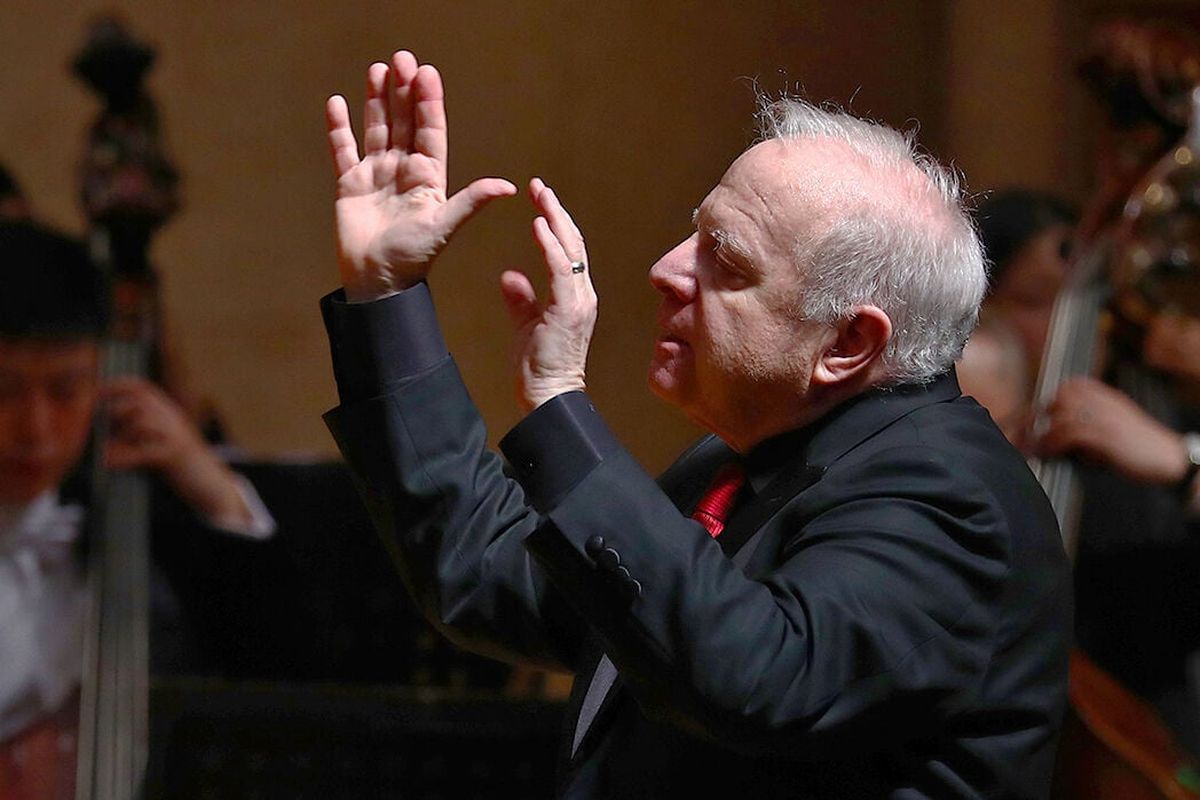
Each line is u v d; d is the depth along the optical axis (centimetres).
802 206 514
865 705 466
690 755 502
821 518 499
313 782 804
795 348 516
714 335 519
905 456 502
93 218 1034
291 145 1538
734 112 1555
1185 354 1025
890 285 515
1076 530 1034
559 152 1551
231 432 1523
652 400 1541
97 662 949
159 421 991
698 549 472
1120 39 998
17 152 1506
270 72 1538
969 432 522
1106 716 946
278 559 969
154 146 1052
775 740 462
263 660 964
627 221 1554
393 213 527
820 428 528
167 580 975
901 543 482
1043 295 1043
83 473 1007
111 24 1063
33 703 984
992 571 490
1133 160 1002
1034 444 989
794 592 472
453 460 532
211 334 1527
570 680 1288
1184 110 985
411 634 958
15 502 993
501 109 1552
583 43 1555
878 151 534
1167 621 1025
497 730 805
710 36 1551
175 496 980
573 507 477
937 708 486
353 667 955
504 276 523
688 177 1556
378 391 525
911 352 524
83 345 1005
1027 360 1048
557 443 488
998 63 1495
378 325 522
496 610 543
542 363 503
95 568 966
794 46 1548
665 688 466
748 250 514
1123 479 1025
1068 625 522
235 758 802
